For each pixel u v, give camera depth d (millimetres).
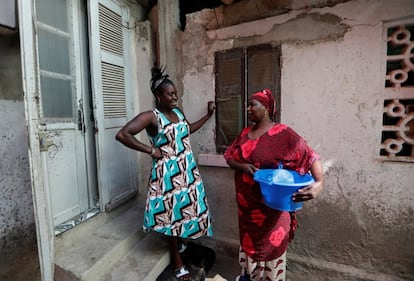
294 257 2121
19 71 1431
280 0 1936
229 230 2398
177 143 1867
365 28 1707
